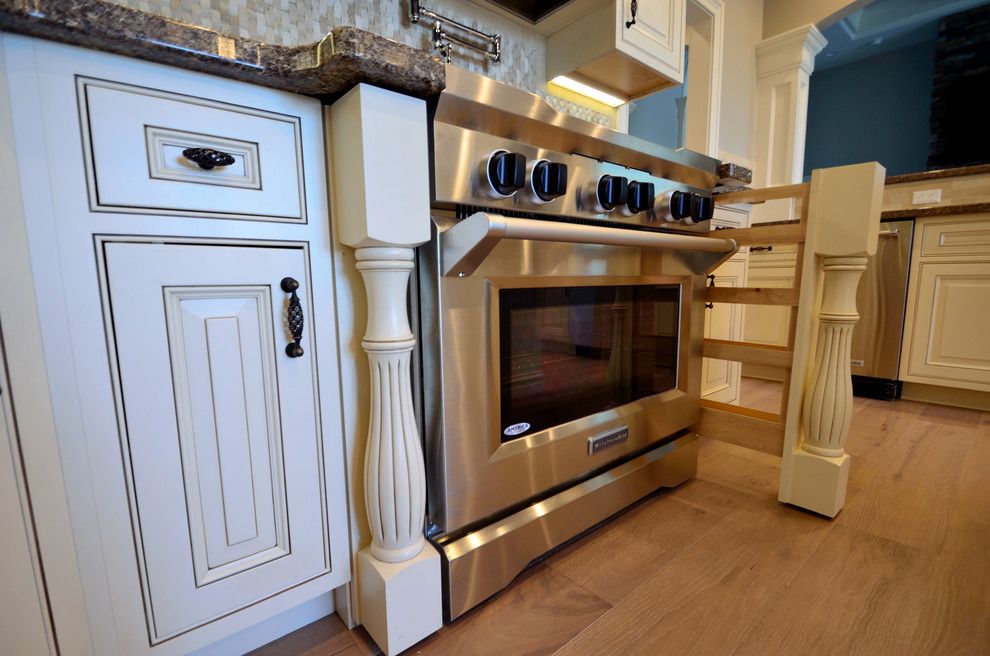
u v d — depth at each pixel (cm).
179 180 56
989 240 206
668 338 126
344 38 55
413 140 66
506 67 133
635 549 105
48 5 43
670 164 114
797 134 252
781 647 76
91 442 53
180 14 81
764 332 285
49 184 48
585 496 104
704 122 216
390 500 71
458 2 121
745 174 133
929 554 103
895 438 182
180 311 58
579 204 92
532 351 90
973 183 231
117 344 54
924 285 226
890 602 87
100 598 55
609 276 103
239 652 74
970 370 214
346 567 77
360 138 62
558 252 90
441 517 79
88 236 51
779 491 127
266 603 69
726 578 94
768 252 281
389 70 59
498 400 84
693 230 130
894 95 412
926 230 223
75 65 49
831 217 114
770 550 104
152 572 59
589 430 103
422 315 77
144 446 57
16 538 50
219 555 64
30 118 47
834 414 117
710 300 140
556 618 83
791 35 245
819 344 121
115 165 52
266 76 59
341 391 73
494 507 85
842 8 229
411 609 74
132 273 54
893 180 253
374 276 68
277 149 63
